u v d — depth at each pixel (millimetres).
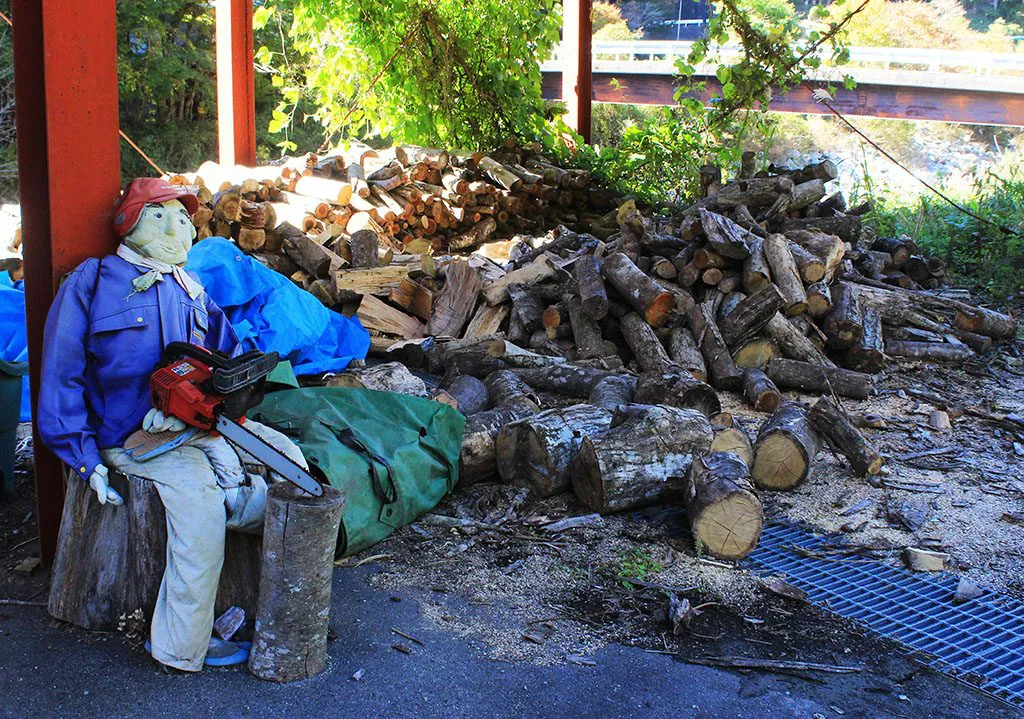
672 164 13797
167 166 28812
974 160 42406
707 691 3352
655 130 13844
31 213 3850
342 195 9617
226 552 3525
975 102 26656
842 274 9180
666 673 3461
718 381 7121
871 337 7852
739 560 4457
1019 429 6637
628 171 13812
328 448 4352
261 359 3373
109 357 3455
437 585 4094
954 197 17141
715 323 7395
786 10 35156
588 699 3270
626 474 4781
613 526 4750
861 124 43562
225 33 11000
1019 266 12625
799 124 43250
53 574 3684
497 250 10414
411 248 10047
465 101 14195
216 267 6184
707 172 11789
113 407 3480
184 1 28531
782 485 5297
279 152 30781
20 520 4695
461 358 6871
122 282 3494
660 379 5805
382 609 3848
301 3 13930
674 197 14156
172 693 3201
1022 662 3664
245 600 3545
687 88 13727
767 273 7602
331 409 4730
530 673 3420
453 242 11039
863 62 37344
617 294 7648
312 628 3285
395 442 4688
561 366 6773
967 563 4543
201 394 3273
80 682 3250
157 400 3373
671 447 4930
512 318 7879
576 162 13758
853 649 3717
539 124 14094
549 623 3801
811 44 12969
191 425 3395
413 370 7246
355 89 14625
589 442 4824
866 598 4172
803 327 7660
